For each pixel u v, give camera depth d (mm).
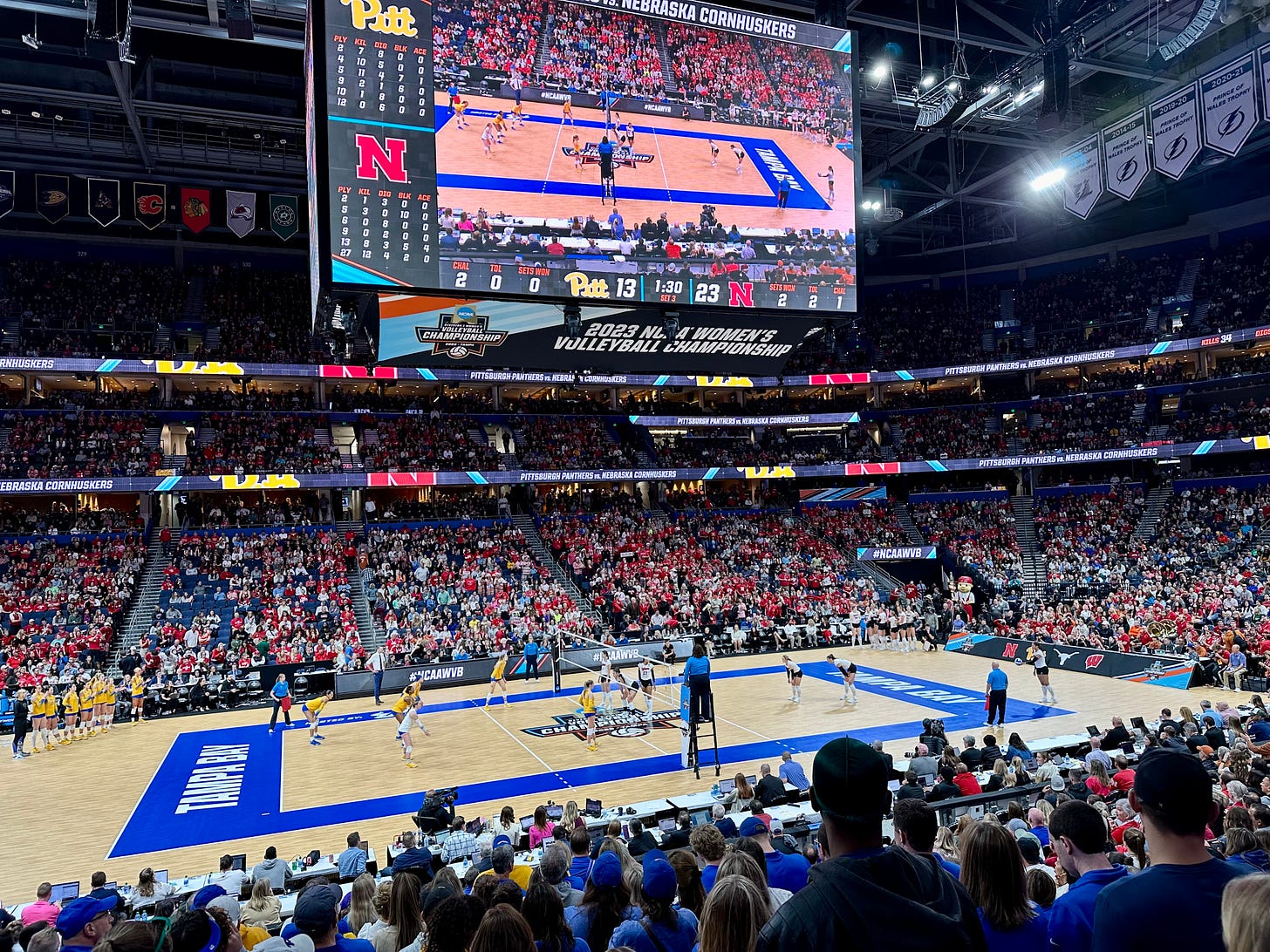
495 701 28641
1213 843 7035
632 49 14539
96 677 26453
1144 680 28016
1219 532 43844
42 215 38812
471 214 13336
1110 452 47562
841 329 16172
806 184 15445
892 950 2445
